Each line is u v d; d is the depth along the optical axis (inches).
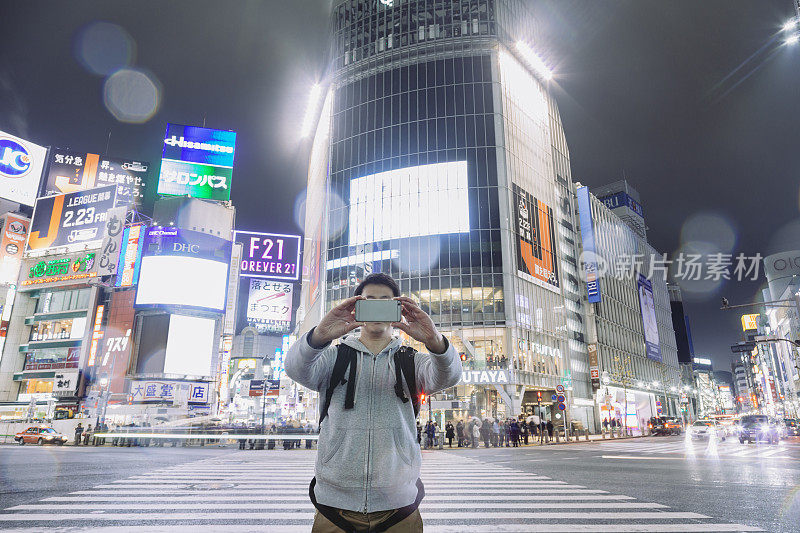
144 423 1299.2
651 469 527.8
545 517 259.0
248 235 2449.6
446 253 1958.7
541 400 2010.3
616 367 2623.0
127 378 1718.8
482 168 2047.2
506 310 1875.0
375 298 90.0
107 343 1791.3
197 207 1894.7
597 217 2770.7
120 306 1835.6
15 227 2134.6
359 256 2065.7
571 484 401.7
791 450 868.6
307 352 83.0
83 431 1198.9
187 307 1756.9
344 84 2361.0
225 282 1857.8
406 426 85.9
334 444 83.4
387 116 2203.5
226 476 450.0
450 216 1999.3
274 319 3065.9
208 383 1763.0
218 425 1286.9
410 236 2009.1
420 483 88.4
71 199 2058.3
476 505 298.5
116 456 730.2
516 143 2178.9
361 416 83.8
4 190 2367.1
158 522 239.1
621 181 3855.8
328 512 82.0
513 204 2050.9
